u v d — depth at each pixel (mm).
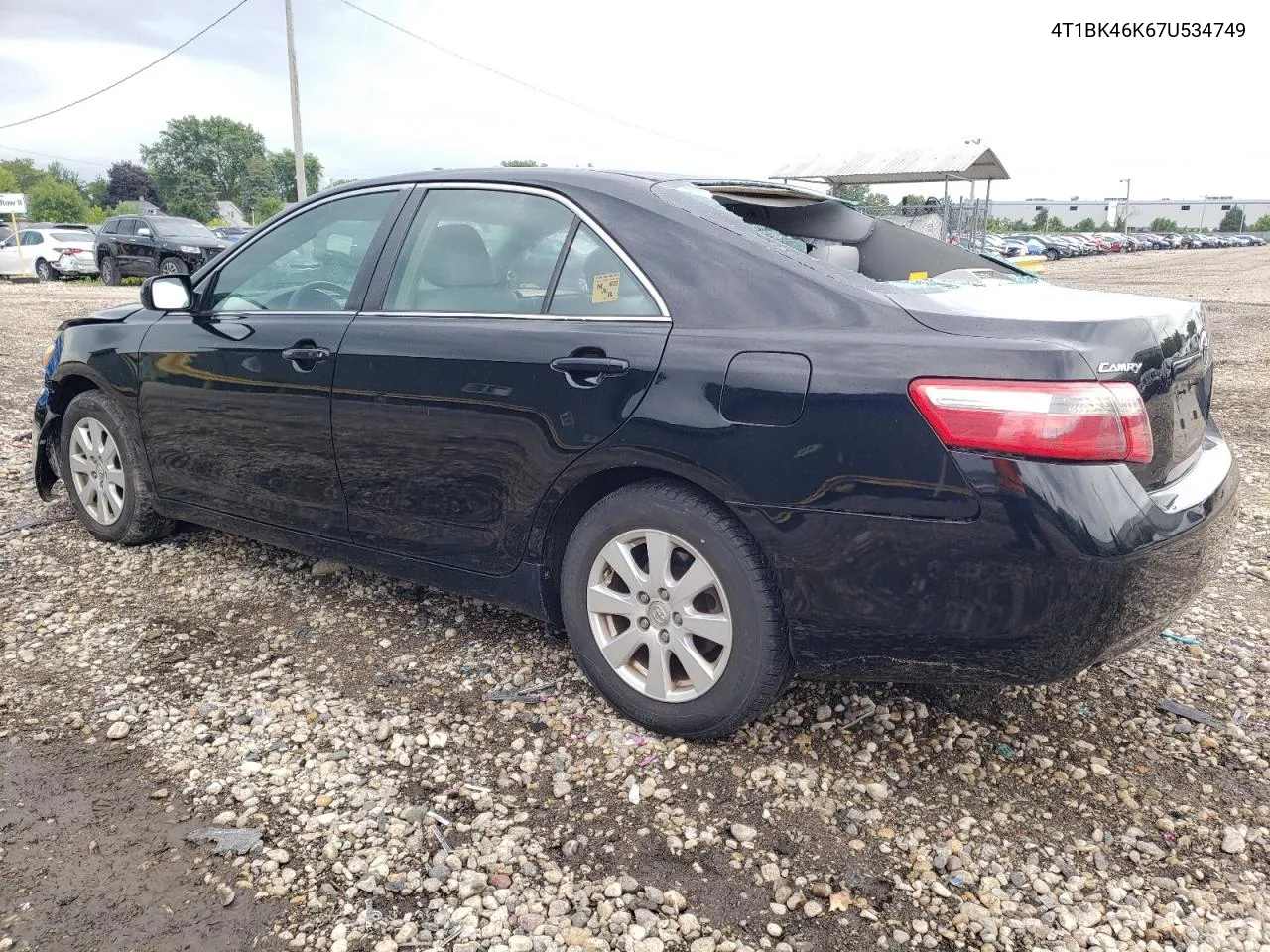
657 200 2814
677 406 2543
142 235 21125
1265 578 4133
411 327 3113
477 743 2805
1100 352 2227
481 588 3133
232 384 3570
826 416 2344
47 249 24391
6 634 3445
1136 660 3357
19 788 2549
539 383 2787
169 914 2117
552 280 2900
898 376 2279
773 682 2588
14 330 12250
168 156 121688
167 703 2992
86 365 4117
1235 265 39688
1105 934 2113
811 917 2150
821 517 2379
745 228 2713
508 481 2914
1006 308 2422
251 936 2062
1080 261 50750
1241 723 2973
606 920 2131
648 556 2727
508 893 2205
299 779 2615
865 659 2473
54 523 4637
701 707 2697
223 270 3814
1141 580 2244
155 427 3920
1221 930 2125
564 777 2639
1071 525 2154
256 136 124812
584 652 2920
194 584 3914
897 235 3896
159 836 2373
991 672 2350
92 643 3393
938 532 2256
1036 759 2764
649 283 2705
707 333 2559
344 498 3357
